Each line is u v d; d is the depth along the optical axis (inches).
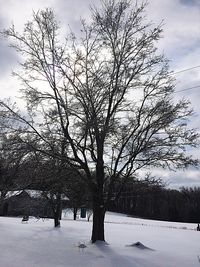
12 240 646.5
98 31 687.7
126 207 2539.4
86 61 672.4
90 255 528.1
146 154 652.7
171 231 1178.6
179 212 3275.1
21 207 1151.0
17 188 847.7
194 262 525.0
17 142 645.9
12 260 465.4
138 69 677.9
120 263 485.7
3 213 1860.2
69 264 464.1
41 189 822.5
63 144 656.4
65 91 657.6
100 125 649.0
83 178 656.4
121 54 674.8
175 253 604.4
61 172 675.4
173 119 649.0
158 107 653.9
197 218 3368.6
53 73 664.4
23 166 713.6
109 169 675.4
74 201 908.6
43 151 638.5
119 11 690.8
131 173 656.4
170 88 675.4
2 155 735.1
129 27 687.7
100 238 660.1
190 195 3435.0
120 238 798.5
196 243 789.9
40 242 642.2
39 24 682.8
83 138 657.0
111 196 664.4
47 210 1328.7
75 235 800.9
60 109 652.7
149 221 2586.1
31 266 439.2
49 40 681.6
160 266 486.3
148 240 794.8
